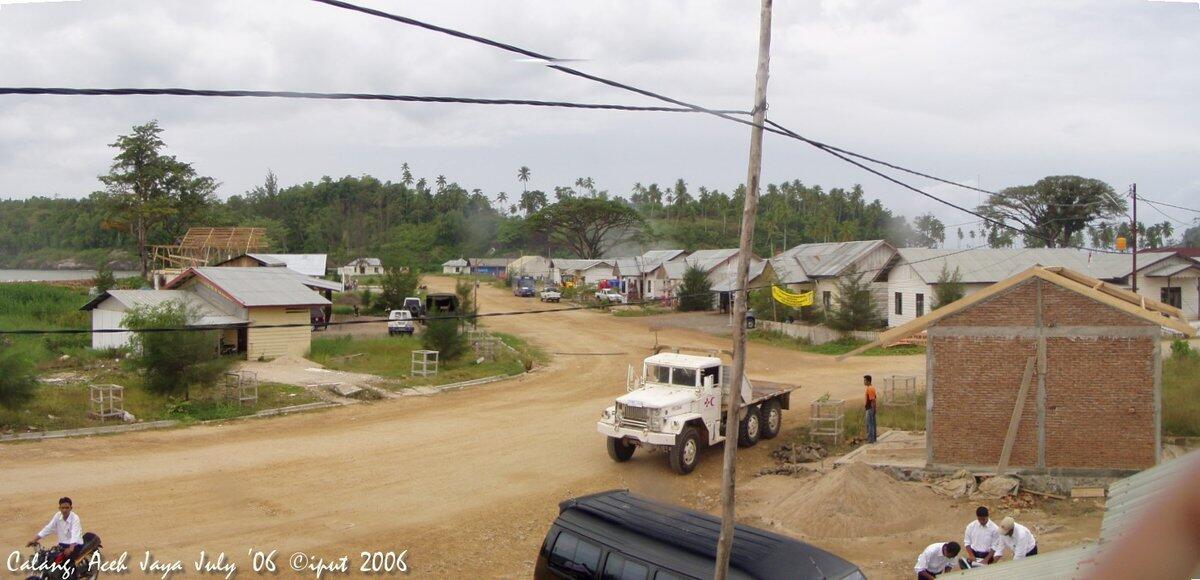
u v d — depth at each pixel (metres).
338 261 129.75
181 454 19.72
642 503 11.88
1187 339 35.41
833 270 52.72
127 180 73.44
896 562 13.51
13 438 20.06
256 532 14.55
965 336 17.45
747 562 9.59
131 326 28.89
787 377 33.69
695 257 76.81
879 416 24.55
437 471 19.11
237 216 128.12
